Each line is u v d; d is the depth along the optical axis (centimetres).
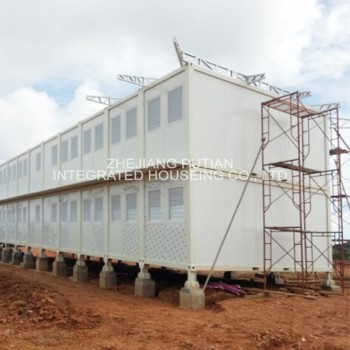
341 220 1695
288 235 1709
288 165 1609
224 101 1548
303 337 901
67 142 2455
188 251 1375
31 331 999
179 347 850
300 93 1652
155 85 1622
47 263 2739
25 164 3184
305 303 1321
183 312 1234
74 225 2270
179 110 1479
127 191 1767
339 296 1530
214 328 996
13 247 3553
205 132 1466
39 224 2795
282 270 1661
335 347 832
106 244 1894
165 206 1512
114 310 1249
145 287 1580
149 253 1583
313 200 1847
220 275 2020
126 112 1828
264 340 883
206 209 1431
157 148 1590
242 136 1594
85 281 2120
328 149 1931
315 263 1784
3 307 1315
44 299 1278
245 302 1326
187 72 1440
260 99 1681
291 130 1781
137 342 891
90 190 2108
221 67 1577
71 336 950
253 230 1584
